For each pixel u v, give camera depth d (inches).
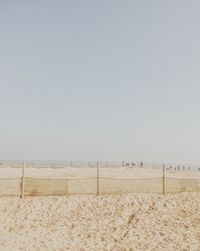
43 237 391.5
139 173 1222.9
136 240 385.1
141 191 627.5
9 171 1112.8
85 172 1181.1
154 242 376.8
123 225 444.8
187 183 660.1
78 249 354.9
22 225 431.5
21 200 528.7
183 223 448.8
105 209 509.0
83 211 498.0
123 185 686.5
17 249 345.7
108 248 359.3
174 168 2097.7
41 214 476.7
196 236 394.9
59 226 436.5
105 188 636.1
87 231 419.5
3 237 382.9
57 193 573.3
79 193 583.2
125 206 524.1
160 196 585.6
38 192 565.6
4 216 458.0
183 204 542.0
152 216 481.7
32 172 1119.0
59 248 355.9
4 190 584.4
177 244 367.9
